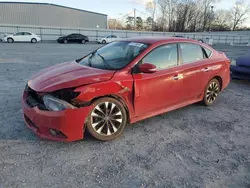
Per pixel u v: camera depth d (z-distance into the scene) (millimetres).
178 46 3725
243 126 3605
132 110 3152
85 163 2508
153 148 2861
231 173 2414
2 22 34656
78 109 2648
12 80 6148
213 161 2623
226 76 4703
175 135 3227
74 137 2717
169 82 3479
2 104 4180
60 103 2605
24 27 31094
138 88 3102
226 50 21656
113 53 3582
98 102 2820
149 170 2424
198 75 3963
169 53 3568
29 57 11633
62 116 2590
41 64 9352
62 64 3705
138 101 3164
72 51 16438
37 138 2984
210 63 4215
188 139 3123
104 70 3070
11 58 10891
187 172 2406
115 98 2967
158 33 40438
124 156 2666
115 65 3199
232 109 4367
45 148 2770
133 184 2199
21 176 2254
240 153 2814
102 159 2592
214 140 3123
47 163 2480
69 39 28484
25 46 20234
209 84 4344
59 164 2473
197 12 57781
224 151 2850
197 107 4402
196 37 42562
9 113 3752
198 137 3193
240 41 43312
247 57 6578
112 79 2879
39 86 2832
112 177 2293
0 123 3363
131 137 3125
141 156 2678
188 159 2646
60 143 2887
